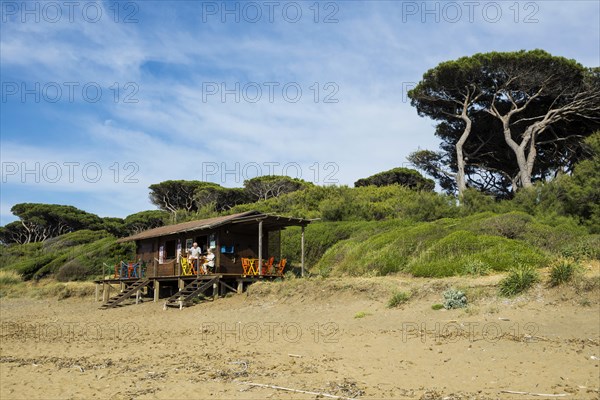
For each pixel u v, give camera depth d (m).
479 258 20.06
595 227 27.44
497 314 14.95
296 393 8.70
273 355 12.23
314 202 50.84
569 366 9.79
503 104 42.75
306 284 21.41
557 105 40.94
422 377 9.64
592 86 36.69
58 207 74.62
